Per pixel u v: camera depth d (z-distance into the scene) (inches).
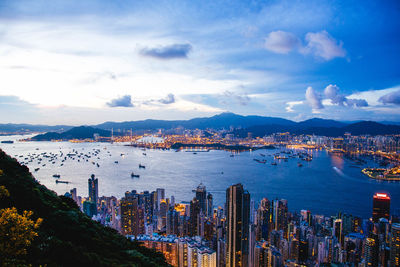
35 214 1402.6
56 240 1170.0
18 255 877.8
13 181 1572.3
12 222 840.3
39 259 1001.5
